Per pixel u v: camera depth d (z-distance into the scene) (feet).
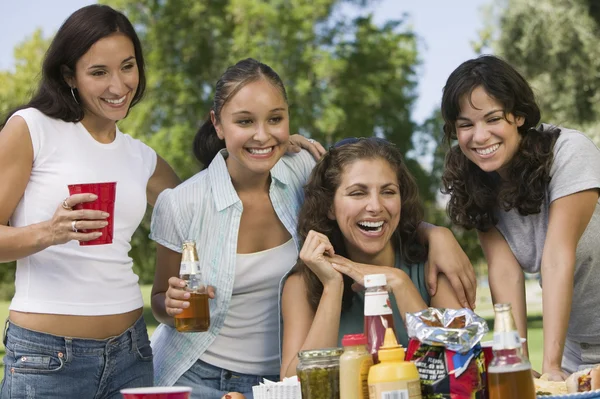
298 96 86.43
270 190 14.21
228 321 14.16
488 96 12.55
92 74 12.76
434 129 92.53
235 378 14.17
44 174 12.68
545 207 13.41
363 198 12.60
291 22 87.81
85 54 12.68
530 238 13.66
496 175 13.71
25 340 12.60
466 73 12.73
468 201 13.80
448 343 9.16
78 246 12.73
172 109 90.79
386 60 93.04
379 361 9.16
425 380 9.20
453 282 13.00
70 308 12.64
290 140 15.33
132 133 90.07
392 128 92.43
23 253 11.72
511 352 8.77
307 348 12.10
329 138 89.61
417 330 9.32
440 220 87.86
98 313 12.83
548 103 78.48
